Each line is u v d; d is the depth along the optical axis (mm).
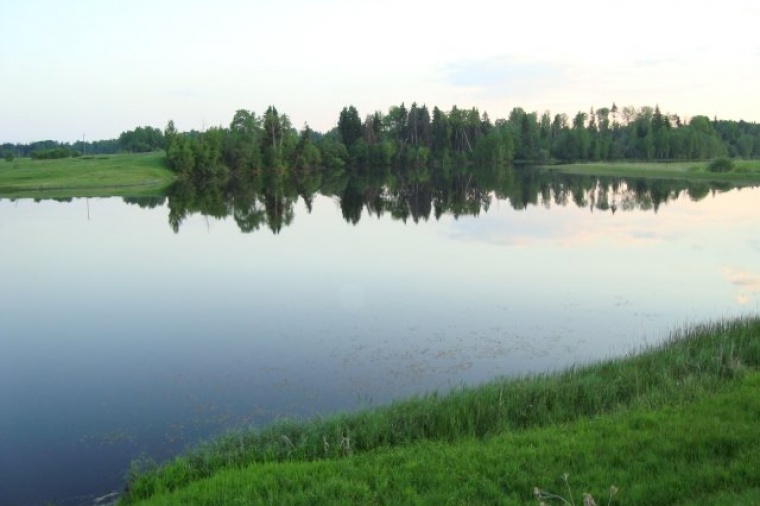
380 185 85688
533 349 16672
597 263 28625
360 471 8734
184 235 39938
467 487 7965
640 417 9836
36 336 18609
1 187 77438
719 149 130125
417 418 10844
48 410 13156
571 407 11203
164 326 19453
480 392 11789
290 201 64562
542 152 133125
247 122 104562
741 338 14148
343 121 121750
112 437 11828
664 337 16891
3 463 10828
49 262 30797
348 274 27125
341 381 14586
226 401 13516
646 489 7480
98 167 92000
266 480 8547
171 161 94562
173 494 8586
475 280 25453
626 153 136125
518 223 43844
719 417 9531
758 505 6656
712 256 29766
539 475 8156
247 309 21375
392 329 18688
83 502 9562
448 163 125438
